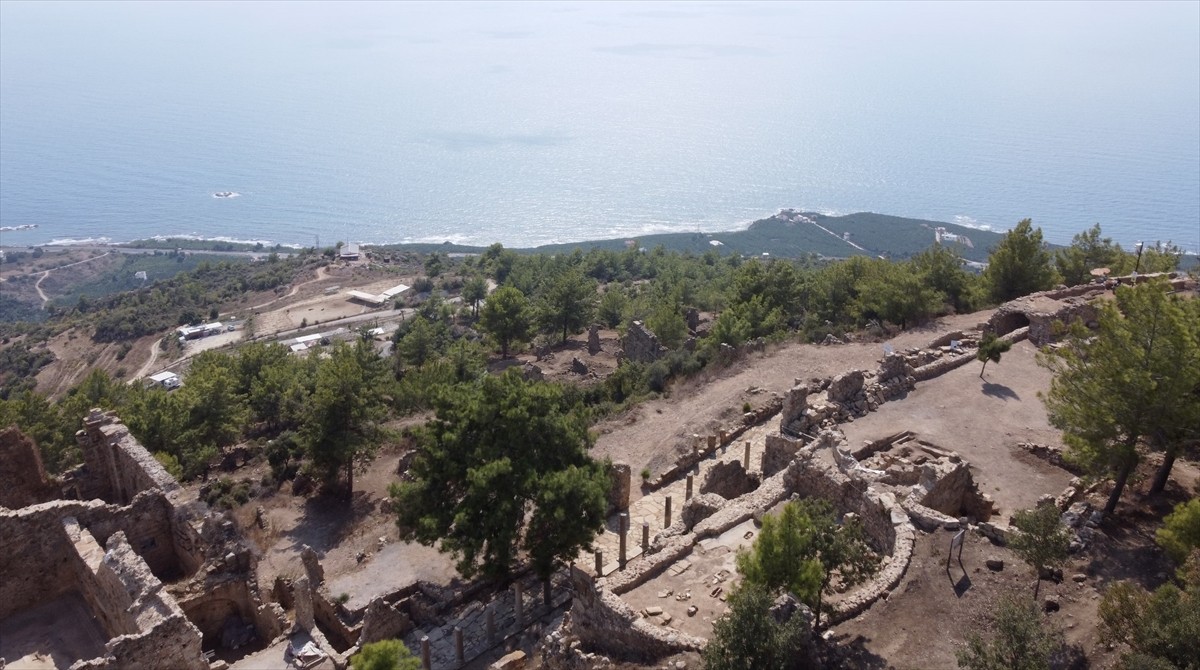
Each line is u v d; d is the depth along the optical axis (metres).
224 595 36.47
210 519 37.53
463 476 38.91
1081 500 37.81
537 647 34.94
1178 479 38.75
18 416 60.41
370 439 54.59
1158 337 34.03
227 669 32.34
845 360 63.69
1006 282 74.44
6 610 35.28
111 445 43.50
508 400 40.06
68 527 35.81
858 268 84.06
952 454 41.25
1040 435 44.28
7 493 41.78
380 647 27.31
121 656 28.25
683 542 35.62
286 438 58.78
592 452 54.16
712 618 31.03
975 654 24.98
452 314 159.00
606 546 42.00
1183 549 29.53
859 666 26.86
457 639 35.34
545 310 109.62
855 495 37.16
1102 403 34.94
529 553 38.22
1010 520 36.06
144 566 31.50
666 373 71.25
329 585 41.59
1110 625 26.72
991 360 54.44
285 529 49.66
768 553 28.31
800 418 46.03
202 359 89.94
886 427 45.38
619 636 30.81
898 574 31.41
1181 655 24.14
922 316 70.56
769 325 77.81
